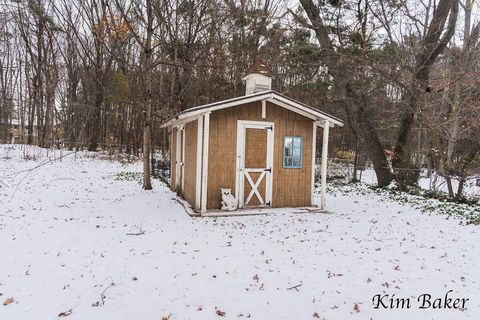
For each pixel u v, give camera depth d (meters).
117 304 3.37
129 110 27.91
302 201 8.98
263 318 3.16
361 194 12.09
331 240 5.90
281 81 19.00
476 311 3.38
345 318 3.21
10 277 3.96
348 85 13.84
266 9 18.59
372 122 14.48
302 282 4.00
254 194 8.50
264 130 8.51
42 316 3.11
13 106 31.84
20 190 10.21
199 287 3.79
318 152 25.22
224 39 17.38
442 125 10.66
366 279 4.16
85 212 7.69
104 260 4.60
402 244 5.74
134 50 18.91
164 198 9.98
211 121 8.00
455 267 4.65
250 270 4.34
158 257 4.77
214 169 8.10
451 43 12.51
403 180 12.83
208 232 6.24
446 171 11.26
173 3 13.62
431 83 12.39
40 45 22.67
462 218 7.93
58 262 4.48
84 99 26.17
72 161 19.09
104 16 12.39
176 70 16.09
